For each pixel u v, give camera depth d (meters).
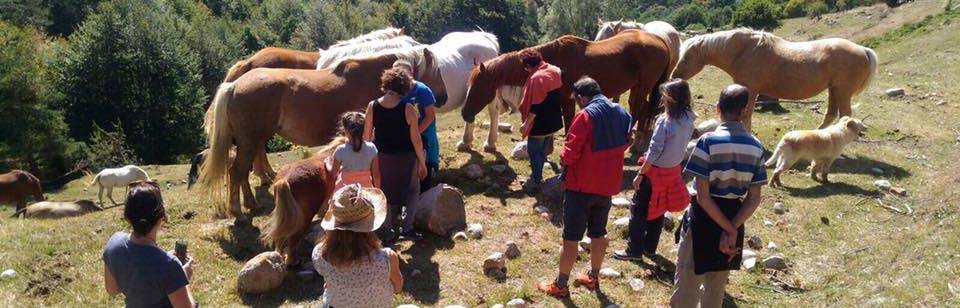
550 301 5.10
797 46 9.05
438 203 6.28
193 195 7.64
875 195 7.38
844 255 5.91
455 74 8.51
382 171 5.80
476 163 8.66
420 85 6.13
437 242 6.17
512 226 6.61
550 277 5.57
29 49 26.69
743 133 3.95
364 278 3.25
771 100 12.18
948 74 13.74
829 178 8.05
